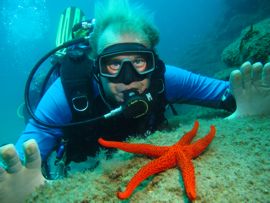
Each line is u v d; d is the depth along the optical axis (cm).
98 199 39
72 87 58
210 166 41
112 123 59
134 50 52
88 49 67
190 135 41
